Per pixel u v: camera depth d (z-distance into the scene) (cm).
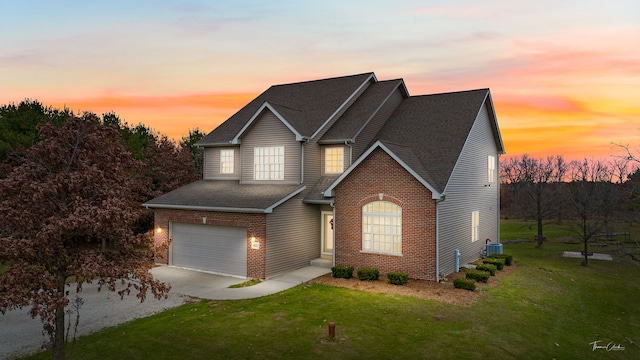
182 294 1569
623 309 1580
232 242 1906
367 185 1828
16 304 765
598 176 4088
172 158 3123
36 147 883
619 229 4044
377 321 1222
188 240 2077
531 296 1577
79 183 871
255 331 1147
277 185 2109
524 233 4169
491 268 1853
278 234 1847
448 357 987
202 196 2130
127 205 962
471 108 2202
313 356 984
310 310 1330
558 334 1217
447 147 1969
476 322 1225
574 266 2406
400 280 1623
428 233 1678
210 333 1136
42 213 851
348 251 1878
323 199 1956
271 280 1758
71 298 1516
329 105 2366
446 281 1680
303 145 2048
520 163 6153
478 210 2255
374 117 2262
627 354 1123
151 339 1098
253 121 2197
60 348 905
